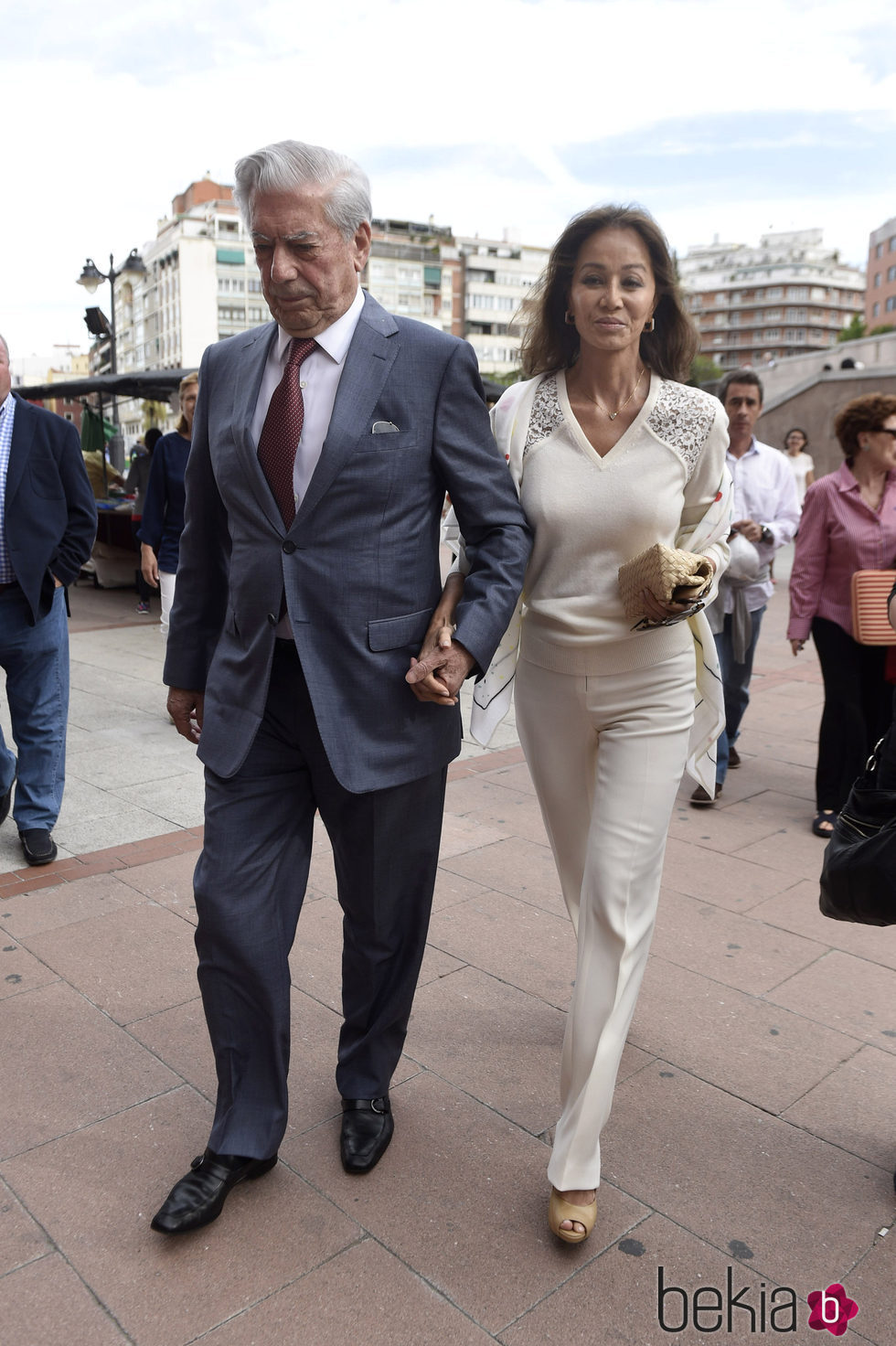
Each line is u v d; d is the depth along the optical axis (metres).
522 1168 2.25
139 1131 2.34
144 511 5.62
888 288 96.69
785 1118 2.46
